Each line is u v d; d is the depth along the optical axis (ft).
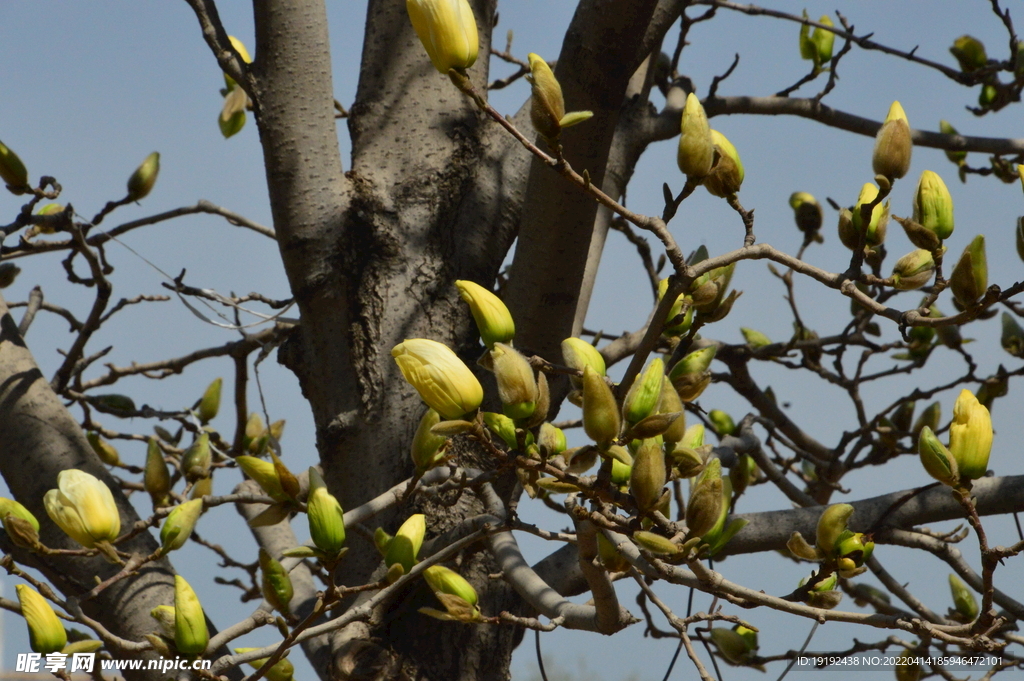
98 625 14.15
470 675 18.03
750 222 12.32
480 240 20.39
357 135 21.25
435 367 10.44
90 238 23.15
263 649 13.66
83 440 18.49
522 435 10.67
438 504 17.31
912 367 25.68
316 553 12.57
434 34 10.48
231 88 27.07
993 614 12.22
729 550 18.15
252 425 23.76
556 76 16.28
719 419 24.89
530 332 18.25
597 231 20.43
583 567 12.89
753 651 18.95
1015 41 25.72
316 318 19.90
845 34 23.77
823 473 23.99
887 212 12.76
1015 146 22.57
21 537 14.24
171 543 14.60
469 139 21.06
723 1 23.75
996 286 11.21
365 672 17.39
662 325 10.87
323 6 20.56
